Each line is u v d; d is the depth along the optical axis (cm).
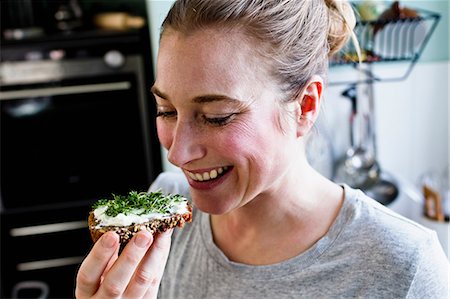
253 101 56
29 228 166
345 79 140
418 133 149
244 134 56
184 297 71
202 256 70
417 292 62
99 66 157
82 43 155
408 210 137
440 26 142
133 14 176
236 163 57
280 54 57
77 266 170
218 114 55
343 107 141
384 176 143
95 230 61
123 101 159
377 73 143
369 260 63
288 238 66
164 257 61
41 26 166
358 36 120
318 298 64
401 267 62
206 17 54
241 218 67
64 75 156
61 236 168
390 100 146
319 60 62
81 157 163
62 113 158
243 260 68
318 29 62
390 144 150
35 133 159
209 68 54
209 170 58
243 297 67
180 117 56
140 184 166
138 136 162
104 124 161
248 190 59
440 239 129
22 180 163
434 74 145
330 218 66
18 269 168
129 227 61
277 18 57
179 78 54
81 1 174
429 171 151
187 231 74
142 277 59
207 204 60
